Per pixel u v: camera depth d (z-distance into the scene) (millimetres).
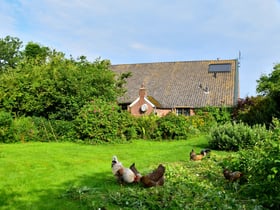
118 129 20375
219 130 16641
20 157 13250
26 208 6598
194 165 11414
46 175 9836
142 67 44719
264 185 6871
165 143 20406
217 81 38750
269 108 23328
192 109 36031
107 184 8633
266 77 32500
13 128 19531
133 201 6895
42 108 23266
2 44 56812
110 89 25641
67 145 18031
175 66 43281
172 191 7531
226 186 8406
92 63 27859
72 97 22656
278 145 6590
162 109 36844
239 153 9438
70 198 7301
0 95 22406
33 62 27250
